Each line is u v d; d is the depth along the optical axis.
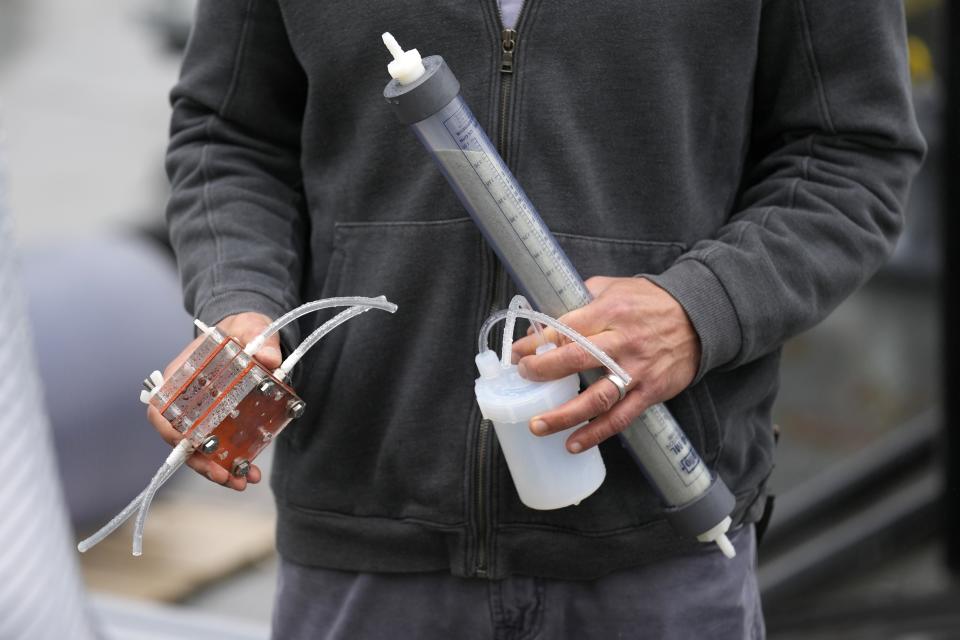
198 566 4.28
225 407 1.90
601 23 2.04
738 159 2.20
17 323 1.42
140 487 4.32
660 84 2.07
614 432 1.92
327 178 2.26
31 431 1.39
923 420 5.32
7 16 15.01
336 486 2.27
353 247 2.21
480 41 2.08
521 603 2.21
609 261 2.11
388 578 2.26
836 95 2.12
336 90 2.19
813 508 4.87
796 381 5.75
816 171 2.14
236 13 2.34
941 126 4.28
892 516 4.85
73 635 1.43
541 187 2.09
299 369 2.23
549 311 1.96
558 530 2.15
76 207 9.80
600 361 1.87
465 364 2.15
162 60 13.04
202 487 5.08
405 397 2.18
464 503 2.16
